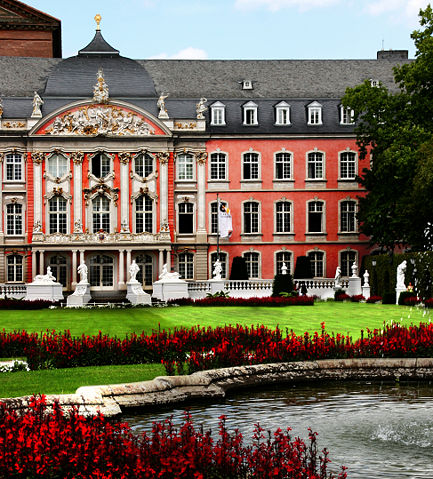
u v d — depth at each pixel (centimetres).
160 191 8144
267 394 2256
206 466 1320
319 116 8375
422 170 5653
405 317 4503
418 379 2472
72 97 8156
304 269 8106
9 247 7988
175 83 8688
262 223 8325
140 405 2039
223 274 8300
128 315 5159
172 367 2420
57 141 8000
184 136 8169
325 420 1936
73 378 2378
